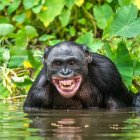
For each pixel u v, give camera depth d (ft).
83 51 55.72
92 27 78.64
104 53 64.54
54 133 40.50
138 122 45.29
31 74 65.82
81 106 57.06
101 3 78.69
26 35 71.87
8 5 78.74
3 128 42.91
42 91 56.75
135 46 67.10
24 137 39.27
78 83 55.21
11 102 60.85
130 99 58.03
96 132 40.70
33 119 47.55
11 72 65.10
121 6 69.00
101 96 57.16
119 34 63.36
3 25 70.38
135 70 61.93
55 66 54.75
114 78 57.11
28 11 79.41
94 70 56.95
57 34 79.56
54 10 76.89
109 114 50.55
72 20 79.61
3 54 67.77
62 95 54.95
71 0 77.25
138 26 63.46
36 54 69.87
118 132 40.65
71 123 44.86
